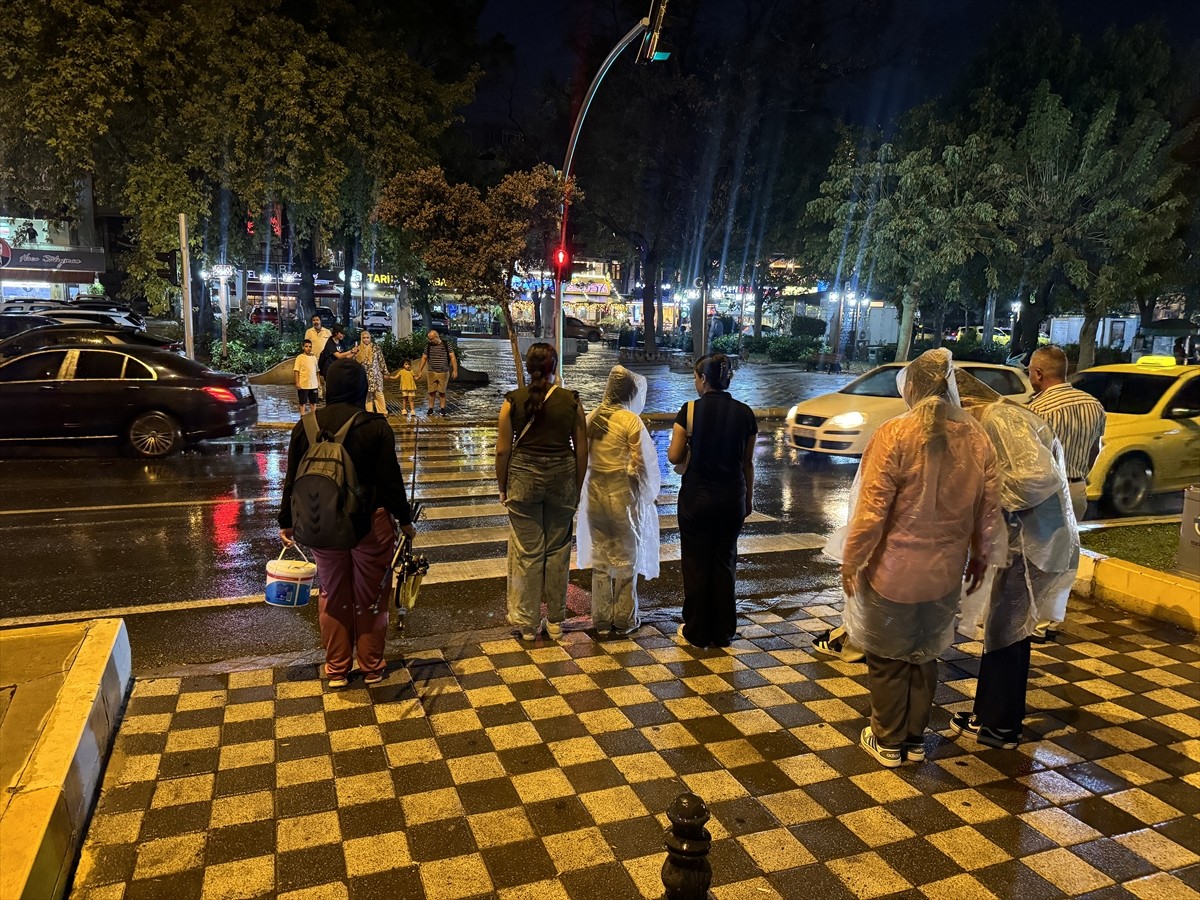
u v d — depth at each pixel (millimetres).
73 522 7859
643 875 2904
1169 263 24578
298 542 4273
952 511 3434
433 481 10203
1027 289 25406
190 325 16438
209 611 5570
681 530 4961
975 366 11852
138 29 17375
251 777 3465
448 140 26562
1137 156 22172
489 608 5691
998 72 24438
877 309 41812
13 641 4102
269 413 15875
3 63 16453
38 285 39031
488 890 2812
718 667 4680
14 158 19406
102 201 23125
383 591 4281
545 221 16094
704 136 28547
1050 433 3857
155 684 4348
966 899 2820
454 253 15922
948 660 4902
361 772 3521
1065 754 3795
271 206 21859
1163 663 4840
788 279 41875
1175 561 5941
